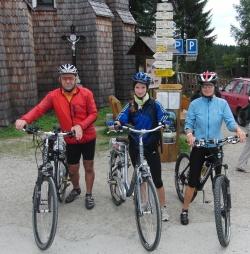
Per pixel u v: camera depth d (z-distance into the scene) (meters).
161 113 5.38
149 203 4.74
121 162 5.82
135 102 5.38
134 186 5.13
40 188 4.89
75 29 18.03
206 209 6.02
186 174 6.11
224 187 4.93
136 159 5.45
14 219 5.80
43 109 5.80
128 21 20.34
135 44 17.98
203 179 5.54
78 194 6.52
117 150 5.91
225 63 55.97
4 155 9.77
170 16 8.58
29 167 8.62
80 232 5.31
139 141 5.11
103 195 6.73
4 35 14.41
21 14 14.66
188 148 9.55
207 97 5.30
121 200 6.04
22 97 14.88
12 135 12.41
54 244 4.98
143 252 4.76
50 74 18.03
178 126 8.61
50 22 17.80
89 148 6.09
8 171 8.32
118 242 5.02
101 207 6.18
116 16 20.06
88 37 17.88
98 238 5.14
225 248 4.82
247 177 7.75
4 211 6.11
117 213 5.94
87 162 6.13
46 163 5.12
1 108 13.47
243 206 6.18
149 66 17.80
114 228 5.43
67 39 17.62
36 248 4.91
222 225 4.76
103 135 12.08
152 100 5.41
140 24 33.75
